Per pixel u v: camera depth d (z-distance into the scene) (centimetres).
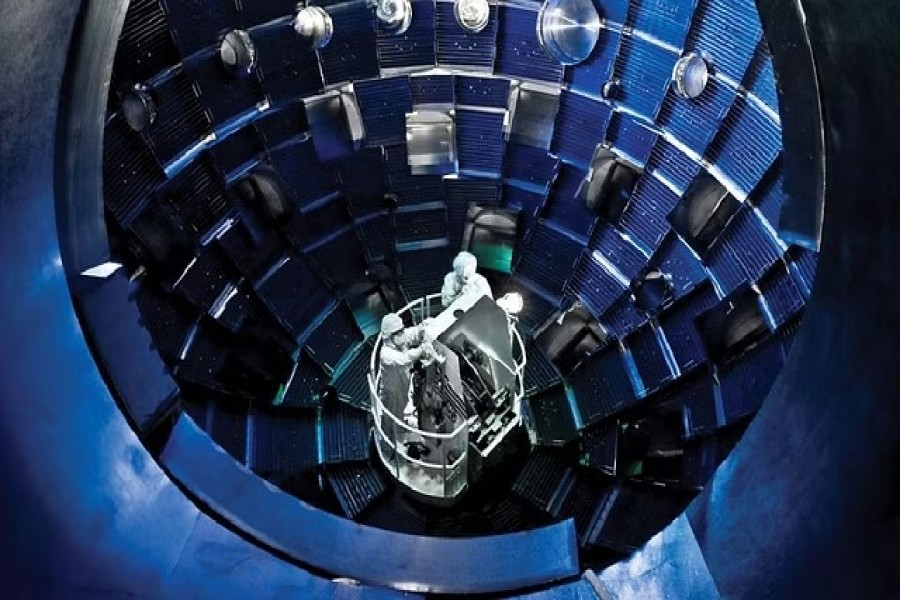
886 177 576
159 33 1031
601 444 1362
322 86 1252
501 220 1428
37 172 652
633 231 1266
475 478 1334
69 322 689
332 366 1454
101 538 666
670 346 1278
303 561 764
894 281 569
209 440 802
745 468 712
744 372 1142
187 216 1175
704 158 1106
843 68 601
